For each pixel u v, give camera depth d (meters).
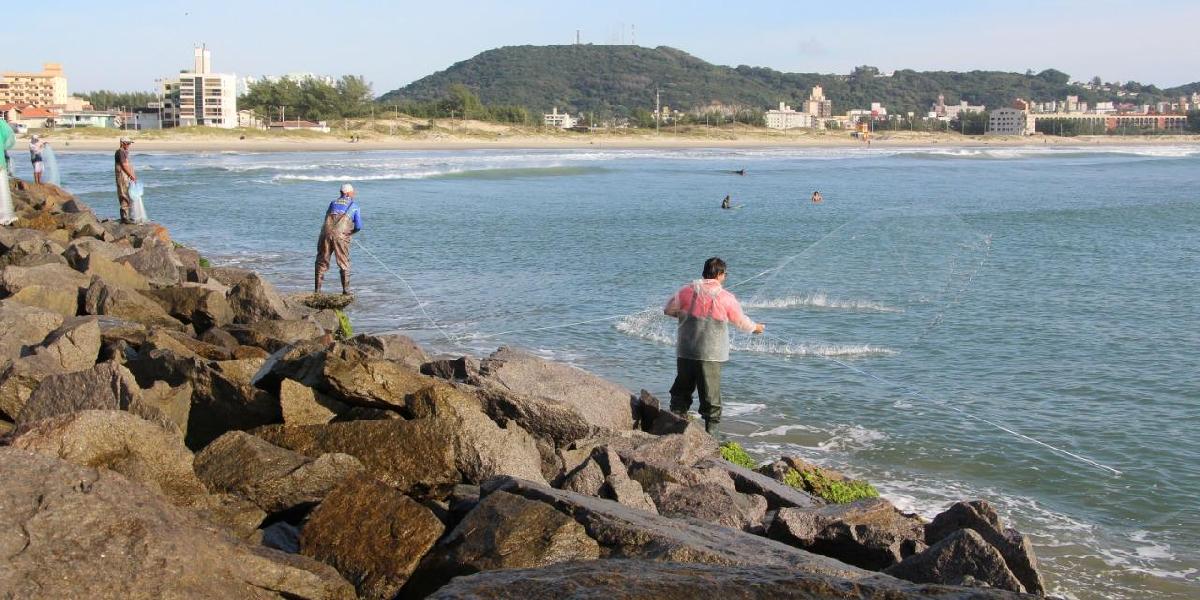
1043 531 8.08
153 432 4.98
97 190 42.91
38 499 3.65
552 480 6.91
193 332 10.87
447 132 167.50
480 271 22.05
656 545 4.79
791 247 27.34
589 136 182.38
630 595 3.54
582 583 3.65
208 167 67.81
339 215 17.08
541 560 4.67
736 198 49.59
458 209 39.72
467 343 14.52
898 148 164.00
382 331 15.19
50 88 196.38
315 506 5.18
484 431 5.87
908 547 6.30
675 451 8.17
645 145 164.62
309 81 177.12
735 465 8.25
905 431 10.64
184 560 3.72
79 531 3.61
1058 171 83.50
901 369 13.08
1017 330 15.24
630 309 17.34
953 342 14.45
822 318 15.62
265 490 5.08
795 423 10.91
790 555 5.11
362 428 5.80
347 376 6.08
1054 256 24.27
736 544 5.23
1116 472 9.43
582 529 4.87
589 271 22.23
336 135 153.75
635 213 39.38
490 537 4.77
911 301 16.81
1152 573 7.32
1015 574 6.14
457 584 3.71
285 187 49.72
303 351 6.46
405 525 4.86
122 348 8.12
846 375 12.75
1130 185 62.56
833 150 148.00
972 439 10.38
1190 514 8.48
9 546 3.46
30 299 9.96
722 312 9.70
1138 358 13.77
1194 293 18.83
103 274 12.24
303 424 6.05
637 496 6.73
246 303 11.93
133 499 3.90
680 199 48.41
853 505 6.73
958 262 20.55
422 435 5.77
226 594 3.82
